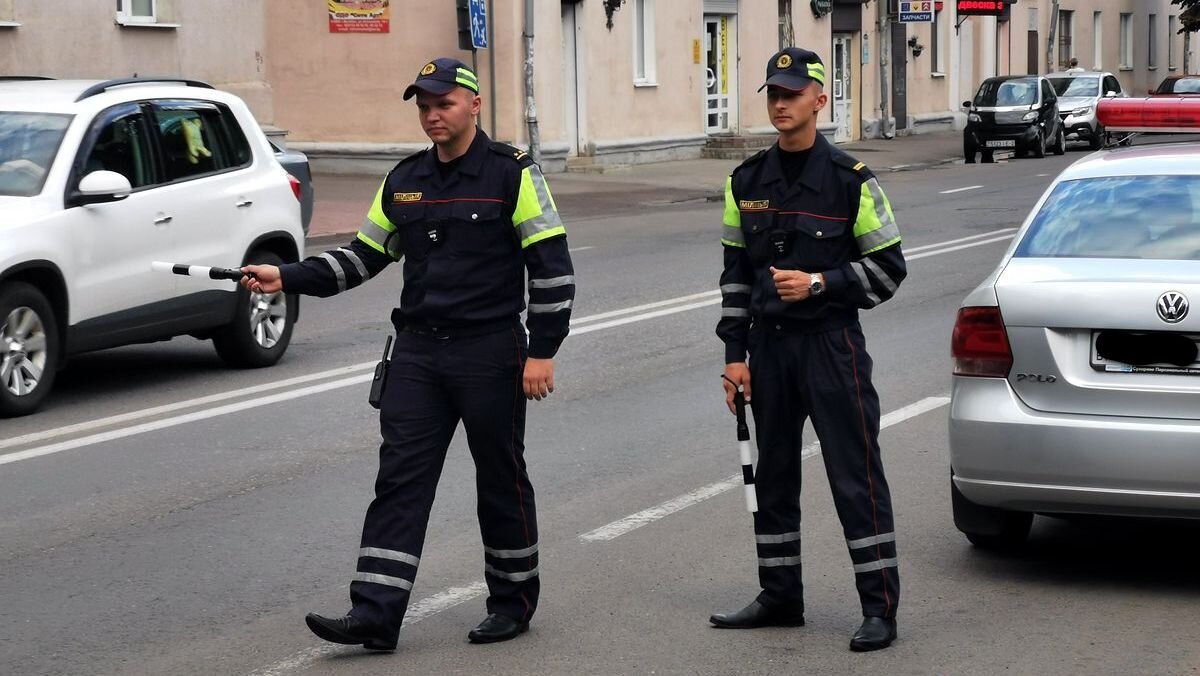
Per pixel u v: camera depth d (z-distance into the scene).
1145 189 6.91
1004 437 6.37
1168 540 7.33
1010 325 6.42
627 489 8.30
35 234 10.13
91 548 7.27
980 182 31.70
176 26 24.88
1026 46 57.44
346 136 32.28
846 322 5.75
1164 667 5.61
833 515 7.77
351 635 5.68
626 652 5.81
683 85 36.69
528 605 6.01
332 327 14.02
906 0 44.88
